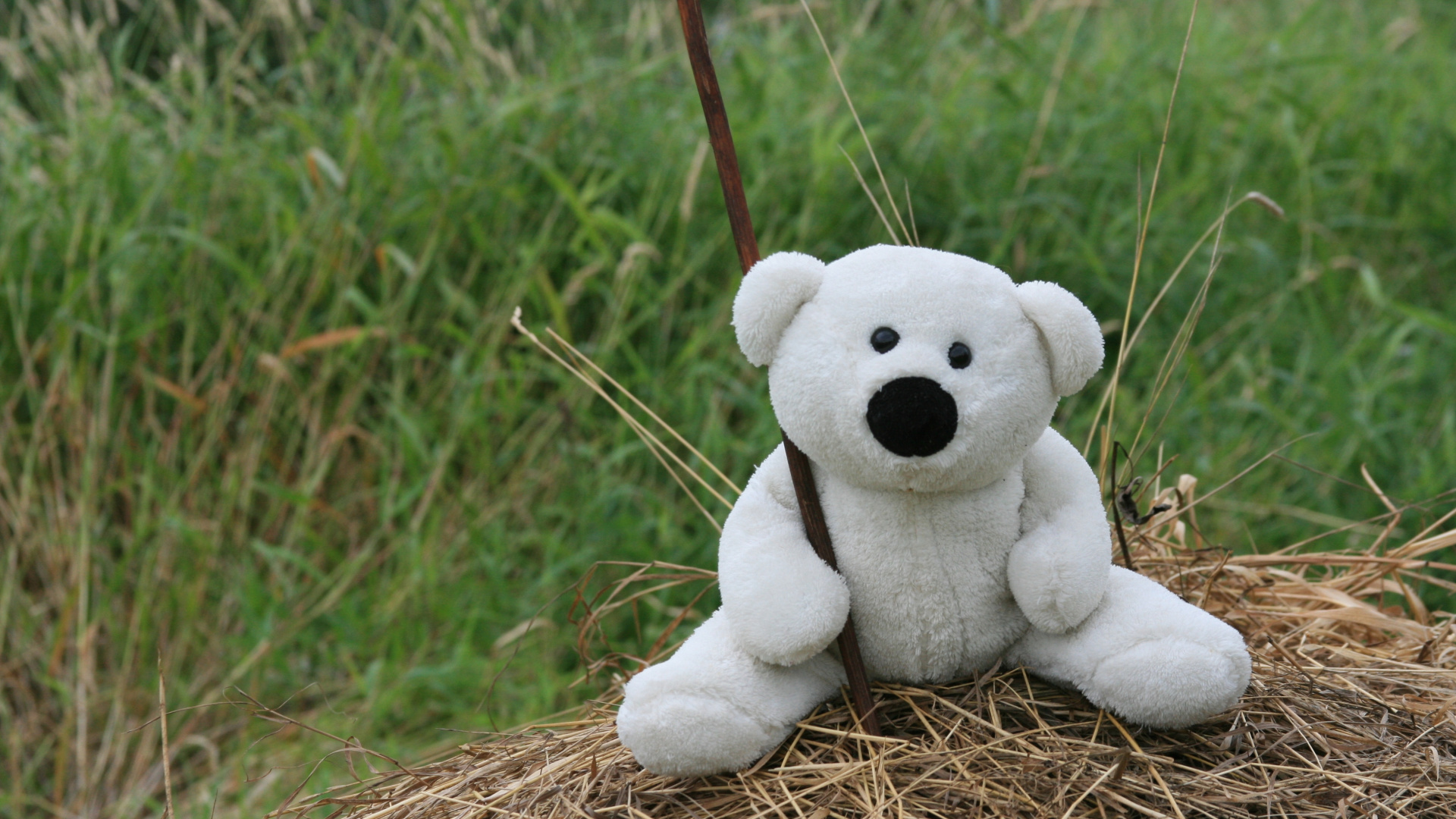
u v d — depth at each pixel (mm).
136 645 2941
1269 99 4273
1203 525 3104
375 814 1479
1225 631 1270
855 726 1341
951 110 3891
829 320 1249
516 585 3039
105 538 3139
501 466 3205
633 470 3180
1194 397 3219
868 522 1319
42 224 3330
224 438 3242
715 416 3084
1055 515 1345
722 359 3379
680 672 1306
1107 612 1325
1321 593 1792
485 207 3482
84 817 2637
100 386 3201
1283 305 3695
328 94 4211
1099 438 3232
